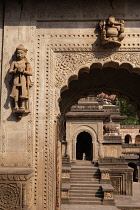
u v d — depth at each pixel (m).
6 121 5.90
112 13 6.20
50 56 6.19
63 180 16.45
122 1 6.24
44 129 5.96
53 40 6.23
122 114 41.50
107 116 21.34
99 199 15.22
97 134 21.36
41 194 5.80
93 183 16.56
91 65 6.41
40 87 6.09
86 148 26.38
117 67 6.44
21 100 5.78
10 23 6.20
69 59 6.22
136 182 24.92
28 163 5.79
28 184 5.33
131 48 6.14
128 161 25.97
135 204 15.48
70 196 15.50
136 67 6.12
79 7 6.26
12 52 6.09
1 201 5.05
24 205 5.02
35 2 6.29
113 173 18.34
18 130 5.88
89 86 9.67
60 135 9.37
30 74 5.83
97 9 6.23
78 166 19.22
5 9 6.25
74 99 10.09
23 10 6.25
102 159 19.06
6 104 5.95
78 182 16.66
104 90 9.82
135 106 9.67
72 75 6.19
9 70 5.82
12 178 5.05
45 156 5.90
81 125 21.52
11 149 5.83
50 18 6.23
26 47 6.12
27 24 6.20
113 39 5.91
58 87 6.14
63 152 21.48
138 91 9.41
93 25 6.24
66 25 6.27
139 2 6.23
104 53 6.20
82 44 6.19
